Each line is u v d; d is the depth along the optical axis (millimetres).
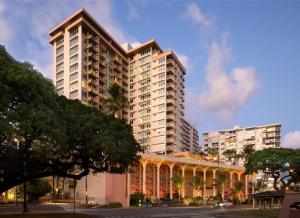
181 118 131500
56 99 27562
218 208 67312
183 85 137625
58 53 112688
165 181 99188
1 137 22266
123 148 27500
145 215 42750
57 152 26344
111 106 64062
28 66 23828
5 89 20750
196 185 95625
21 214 33969
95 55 112125
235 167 115688
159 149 118688
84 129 26234
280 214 16766
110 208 59844
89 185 69500
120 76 127500
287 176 51219
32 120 21078
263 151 51062
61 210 48938
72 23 109125
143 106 126875
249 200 96812
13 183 27094
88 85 107625
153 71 125938
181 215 43250
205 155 145000
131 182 86188
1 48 22656
